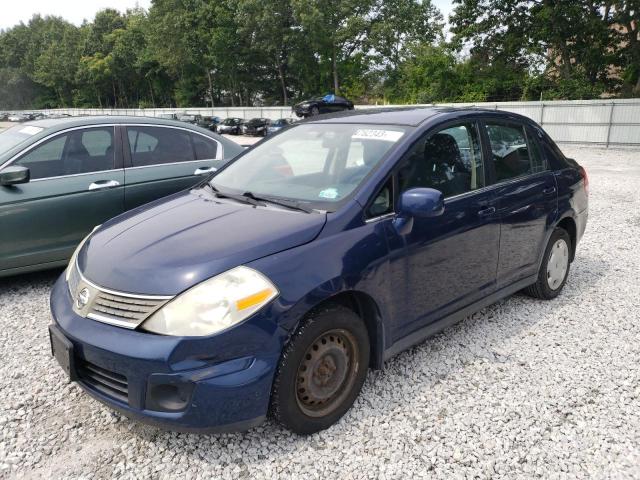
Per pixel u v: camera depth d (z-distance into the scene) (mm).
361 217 2809
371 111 3857
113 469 2457
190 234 2711
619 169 14641
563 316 4152
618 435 2674
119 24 90438
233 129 37938
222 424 2326
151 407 2314
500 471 2424
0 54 113188
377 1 50469
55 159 4906
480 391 3076
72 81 93000
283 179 3285
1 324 4105
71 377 2510
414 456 2525
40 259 4789
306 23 47656
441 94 37281
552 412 2873
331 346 2641
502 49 34781
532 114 25578
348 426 2748
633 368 3355
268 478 2387
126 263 2553
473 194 3451
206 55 58906
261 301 2346
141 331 2324
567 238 4508
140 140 5426
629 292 4676
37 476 2412
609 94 33281
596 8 30875
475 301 3580
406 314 3045
